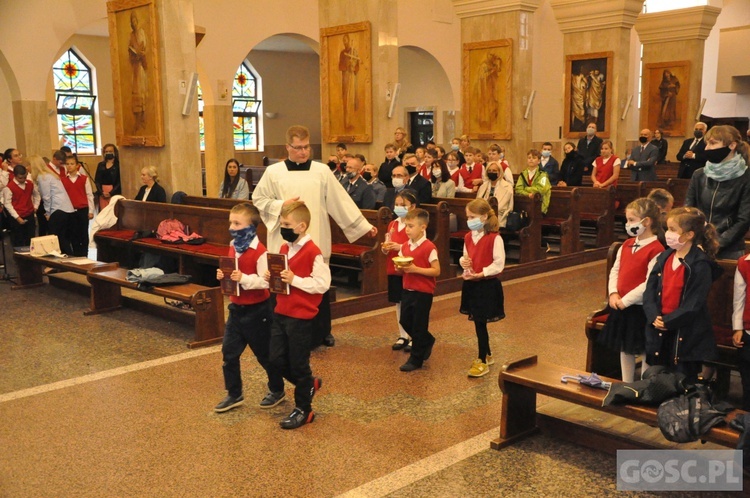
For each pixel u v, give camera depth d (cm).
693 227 372
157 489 353
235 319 443
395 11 1084
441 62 1930
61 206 923
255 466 377
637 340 412
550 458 384
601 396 353
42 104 1293
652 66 2012
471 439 409
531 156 934
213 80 1552
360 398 476
